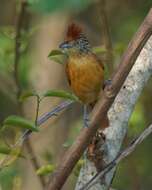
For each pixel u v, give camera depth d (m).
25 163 14.83
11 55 12.91
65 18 16.92
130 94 7.75
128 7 18.53
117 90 6.45
